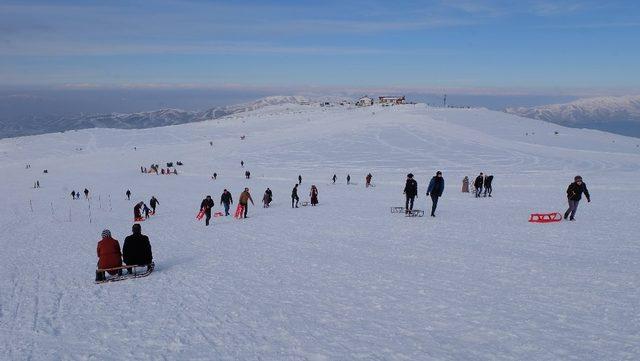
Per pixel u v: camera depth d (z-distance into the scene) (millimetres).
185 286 12758
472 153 93250
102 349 8508
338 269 13672
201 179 76000
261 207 36500
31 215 42031
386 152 97812
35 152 144875
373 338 8336
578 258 13039
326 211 29578
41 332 9617
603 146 111125
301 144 115312
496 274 11914
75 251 21125
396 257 14750
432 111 164500
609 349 7207
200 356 7957
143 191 62531
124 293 12406
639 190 36938
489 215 23250
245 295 11508
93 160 117812
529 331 8102
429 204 30281
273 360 7648
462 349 7633
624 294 9633
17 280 14867
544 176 60469
